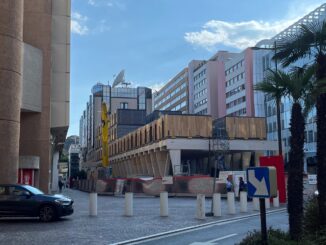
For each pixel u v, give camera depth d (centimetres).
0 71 2400
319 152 1113
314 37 1198
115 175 11281
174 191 4166
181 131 6662
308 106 1217
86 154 16225
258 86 1277
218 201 2098
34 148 3297
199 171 9050
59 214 1855
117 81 16112
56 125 3578
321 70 1167
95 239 1328
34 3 3428
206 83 13538
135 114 11338
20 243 1247
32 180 3122
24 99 3127
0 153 2352
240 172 3859
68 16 3719
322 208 1090
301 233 1006
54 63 3634
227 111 12600
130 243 1254
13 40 2478
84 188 6209
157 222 1825
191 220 1903
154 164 7662
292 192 1028
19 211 1834
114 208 2633
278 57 1286
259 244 896
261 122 7162
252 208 2559
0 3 2442
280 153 2961
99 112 14788
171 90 17212
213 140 6681
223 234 1427
